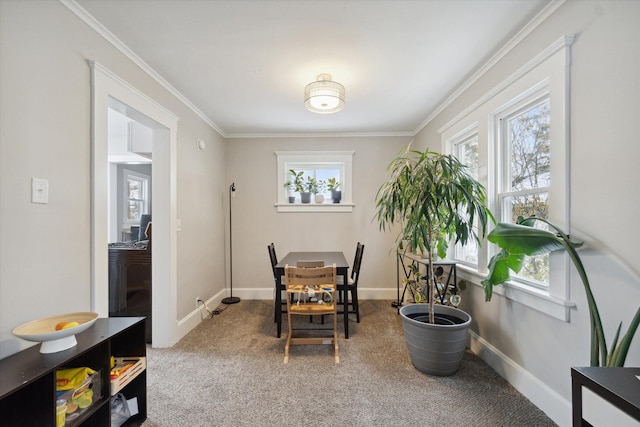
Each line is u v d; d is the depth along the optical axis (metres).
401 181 2.08
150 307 2.56
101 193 1.67
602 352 1.13
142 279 2.57
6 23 1.20
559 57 1.48
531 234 1.35
